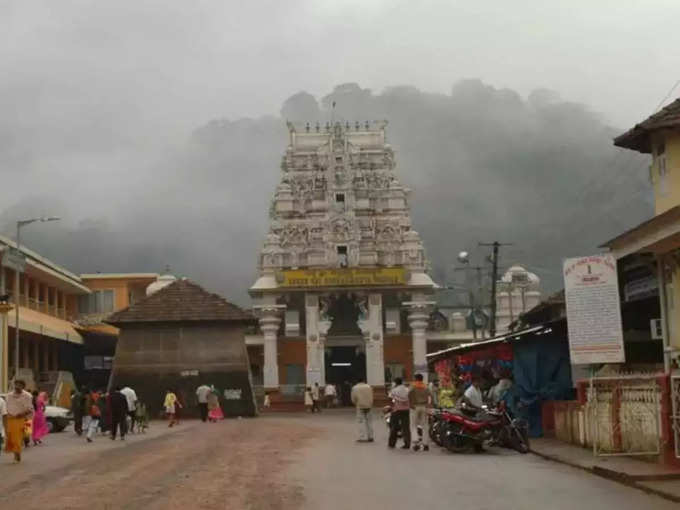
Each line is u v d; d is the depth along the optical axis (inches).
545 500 530.6
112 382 2069.4
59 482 639.8
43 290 2437.3
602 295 748.6
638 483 577.3
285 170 3058.6
